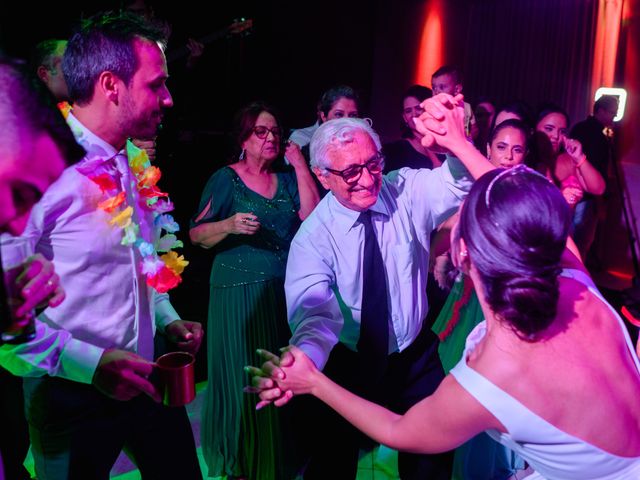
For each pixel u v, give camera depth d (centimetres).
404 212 201
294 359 145
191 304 471
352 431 204
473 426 122
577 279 134
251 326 254
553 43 773
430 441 127
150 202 173
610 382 120
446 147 163
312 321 185
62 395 157
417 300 203
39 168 87
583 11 736
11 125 84
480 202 117
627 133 641
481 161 159
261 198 258
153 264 161
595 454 119
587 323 125
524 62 805
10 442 217
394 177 209
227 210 258
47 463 161
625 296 435
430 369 210
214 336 257
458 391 121
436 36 887
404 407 209
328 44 848
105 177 150
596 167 498
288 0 802
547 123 366
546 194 114
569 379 117
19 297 106
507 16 815
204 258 569
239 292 253
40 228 142
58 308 151
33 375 149
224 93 750
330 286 198
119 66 148
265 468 255
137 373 155
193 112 680
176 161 580
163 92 159
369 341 195
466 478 248
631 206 611
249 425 255
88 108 152
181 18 704
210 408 259
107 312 157
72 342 148
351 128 183
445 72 411
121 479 251
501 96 834
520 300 110
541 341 118
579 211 471
